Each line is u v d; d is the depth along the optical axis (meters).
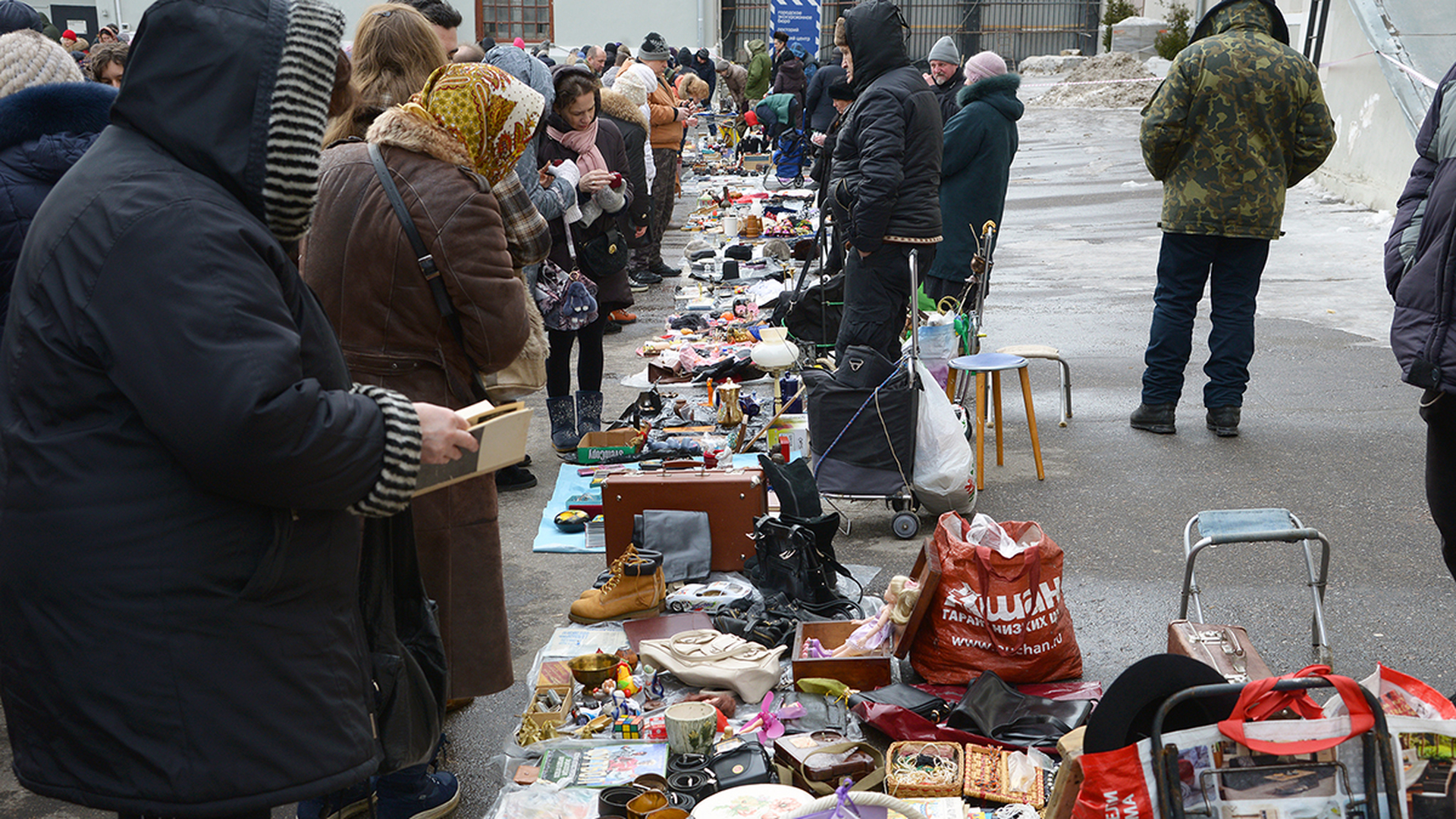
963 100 7.19
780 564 4.21
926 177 5.97
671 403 6.61
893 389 4.95
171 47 1.85
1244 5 6.00
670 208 10.88
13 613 1.85
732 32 39.31
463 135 3.08
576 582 4.61
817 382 5.07
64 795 1.86
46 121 3.32
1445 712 2.08
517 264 3.42
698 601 4.25
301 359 1.93
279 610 1.92
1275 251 11.35
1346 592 4.34
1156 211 14.15
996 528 3.63
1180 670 2.13
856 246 5.99
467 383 3.16
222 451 1.73
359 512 1.96
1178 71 5.88
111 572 1.79
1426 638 3.96
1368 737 1.98
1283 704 2.03
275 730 1.90
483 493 3.21
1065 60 37.12
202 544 1.82
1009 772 3.04
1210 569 4.57
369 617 2.37
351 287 3.01
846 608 4.13
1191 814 2.01
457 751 3.41
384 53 3.40
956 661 3.57
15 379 1.83
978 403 5.81
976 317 6.41
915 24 41.62
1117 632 4.04
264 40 1.86
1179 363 6.25
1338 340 8.10
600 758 3.25
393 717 2.38
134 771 1.83
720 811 2.76
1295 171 6.02
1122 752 2.02
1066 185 16.66
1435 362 3.19
